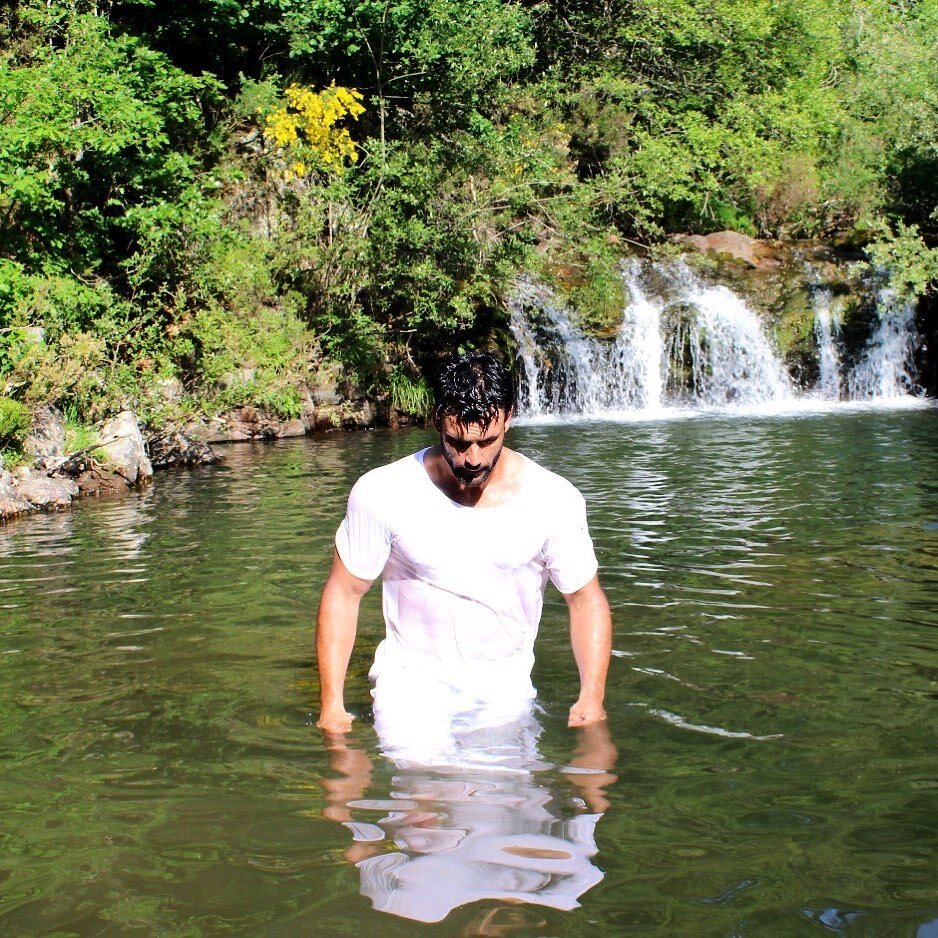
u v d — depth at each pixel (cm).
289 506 864
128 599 547
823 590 539
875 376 1950
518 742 330
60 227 1372
